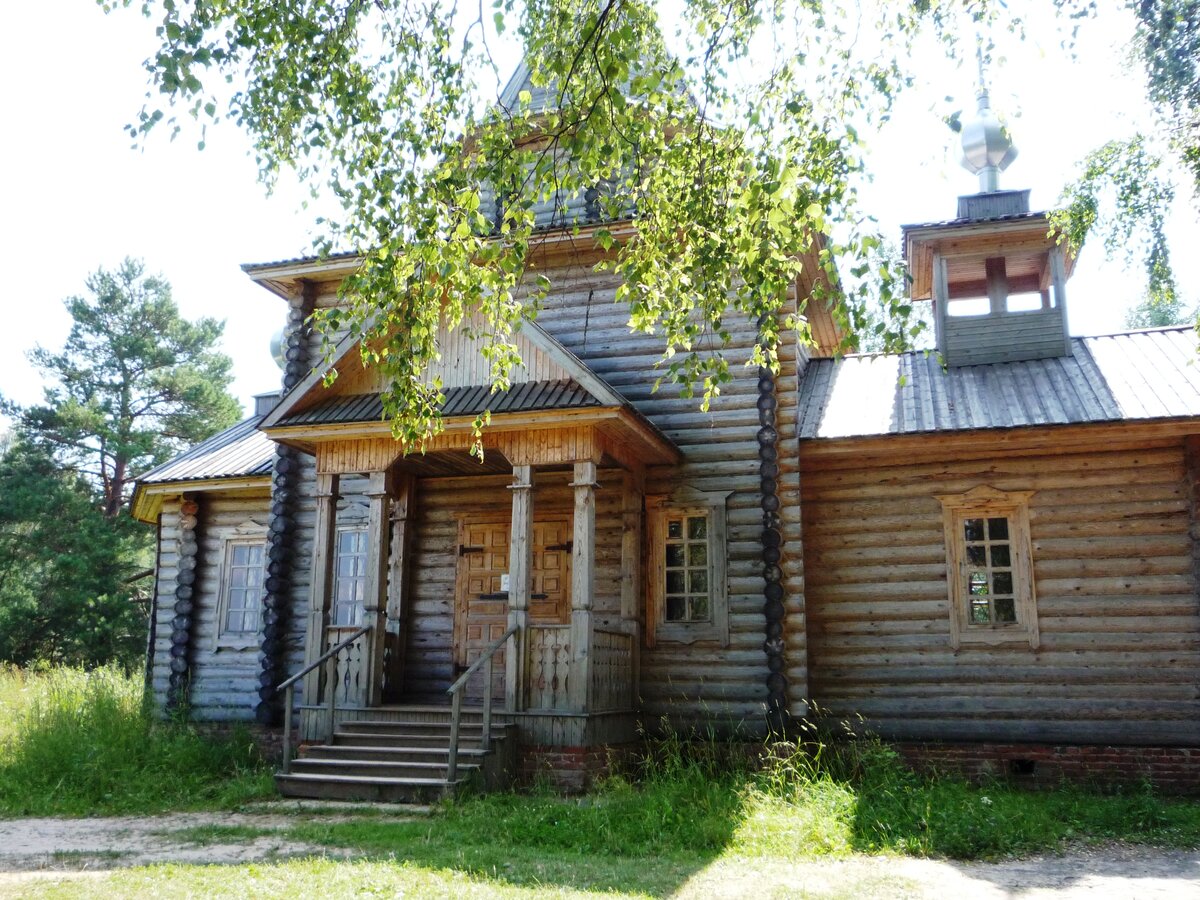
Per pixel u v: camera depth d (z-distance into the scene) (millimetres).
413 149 7859
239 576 17062
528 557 12391
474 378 13258
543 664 12156
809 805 10078
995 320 15930
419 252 7719
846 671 13758
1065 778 12664
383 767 11453
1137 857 8789
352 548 15906
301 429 13031
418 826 9578
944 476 13930
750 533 13961
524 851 8586
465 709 12367
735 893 7145
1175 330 15773
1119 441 13289
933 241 16531
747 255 7172
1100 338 16031
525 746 11922
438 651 15062
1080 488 13422
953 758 13164
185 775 13039
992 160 18000
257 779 12461
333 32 7867
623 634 13383
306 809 10719
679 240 8547
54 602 36094
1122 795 11945
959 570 13672
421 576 15383
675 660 13906
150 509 19281
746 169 7418
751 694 13547
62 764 12766
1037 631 13203
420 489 15711
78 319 40781
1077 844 9352
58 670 21953
